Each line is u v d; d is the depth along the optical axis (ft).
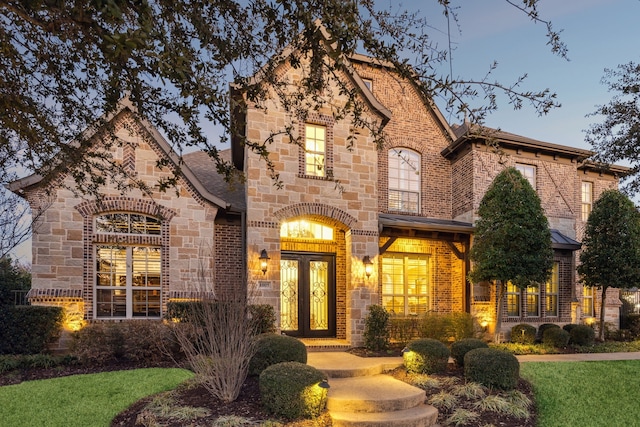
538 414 24.50
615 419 24.68
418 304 48.60
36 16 11.34
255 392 23.99
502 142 49.57
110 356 31.14
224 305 24.64
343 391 24.80
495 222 43.06
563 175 54.08
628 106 35.24
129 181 35.86
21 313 31.86
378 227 42.57
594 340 48.08
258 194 38.65
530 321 48.80
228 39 13.78
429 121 52.44
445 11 12.69
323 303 44.04
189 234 37.76
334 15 11.91
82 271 34.71
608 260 47.96
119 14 8.06
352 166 42.06
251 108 38.73
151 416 20.47
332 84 41.11
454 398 25.04
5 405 22.22
